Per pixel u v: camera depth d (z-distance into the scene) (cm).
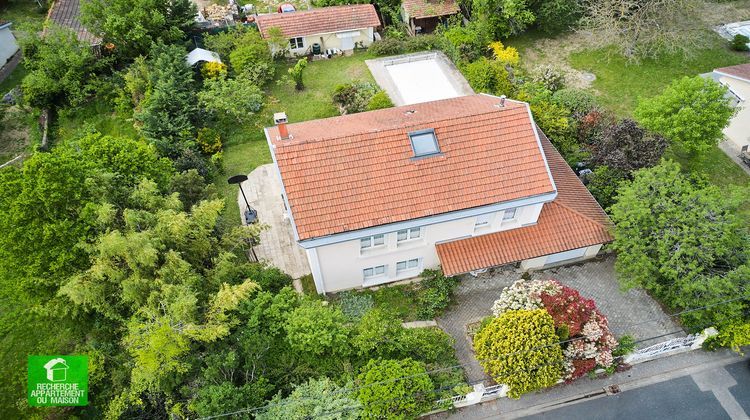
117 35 3638
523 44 4416
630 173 2778
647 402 2183
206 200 2475
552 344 2034
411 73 4059
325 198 2205
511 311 2159
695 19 4169
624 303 2541
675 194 2375
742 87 3250
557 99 3506
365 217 2211
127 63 3900
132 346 1975
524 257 2470
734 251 2280
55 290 2139
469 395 2102
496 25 4147
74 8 4225
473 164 2320
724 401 2188
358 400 1923
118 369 2145
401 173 2272
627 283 2347
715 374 2273
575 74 4078
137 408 2003
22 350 2311
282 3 4994
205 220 2294
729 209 2333
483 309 2530
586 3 4294
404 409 1927
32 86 3500
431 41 4300
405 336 2167
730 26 4394
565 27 4453
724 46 4250
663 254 2272
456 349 2366
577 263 2722
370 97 3688
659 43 4047
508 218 2533
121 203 2269
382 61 4203
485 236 2520
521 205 2348
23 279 2038
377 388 1920
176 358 2005
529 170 2348
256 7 4966
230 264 2302
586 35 4375
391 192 2252
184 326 1961
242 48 3838
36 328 2377
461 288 2614
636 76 4019
